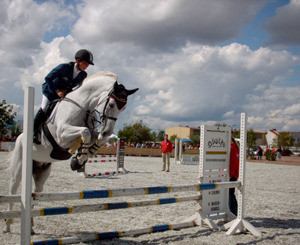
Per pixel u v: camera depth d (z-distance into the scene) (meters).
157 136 61.69
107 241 3.91
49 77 4.13
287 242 4.09
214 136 5.16
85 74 4.51
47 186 8.11
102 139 3.96
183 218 5.32
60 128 3.87
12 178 4.19
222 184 4.62
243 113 4.90
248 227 4.56
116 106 3.92
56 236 4.07
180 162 20.67
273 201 7.18
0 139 28.56
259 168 18.89
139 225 4.79
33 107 3.10
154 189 4.05
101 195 3.59
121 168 12.55
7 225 4.10
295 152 60.22
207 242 4.00
